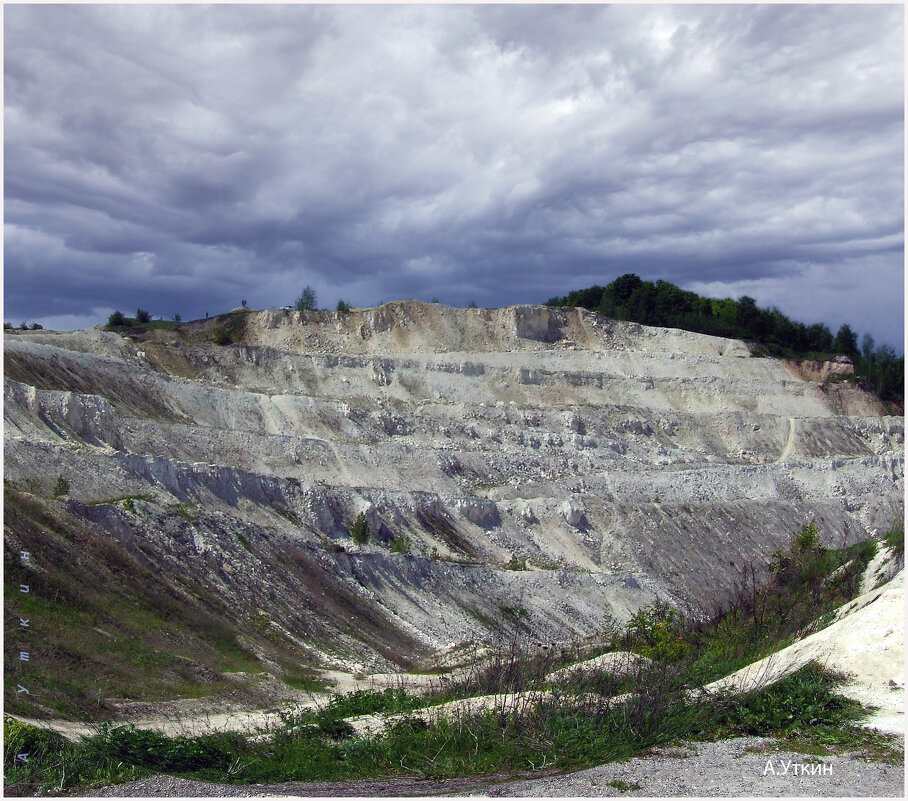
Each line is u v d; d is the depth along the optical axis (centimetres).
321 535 4906
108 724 1975
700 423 9125
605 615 4916
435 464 6431
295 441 5925
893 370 10800
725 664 2653
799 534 6831
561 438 7762
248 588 3788
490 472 6738
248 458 5597
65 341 7094
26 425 4497
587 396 9156
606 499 6569
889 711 1956
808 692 2027
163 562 3600
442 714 2080
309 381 8050
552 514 6178
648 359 10088
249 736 2166
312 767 1850
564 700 2066
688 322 11588
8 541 2920
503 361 9206
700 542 6450
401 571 4641
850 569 4712
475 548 5547
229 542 3991
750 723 1941
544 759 1791
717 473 7481
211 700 2658
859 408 10100
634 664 2489
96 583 3086
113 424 5106
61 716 2175
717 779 1608
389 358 8625
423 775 1781
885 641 2230
